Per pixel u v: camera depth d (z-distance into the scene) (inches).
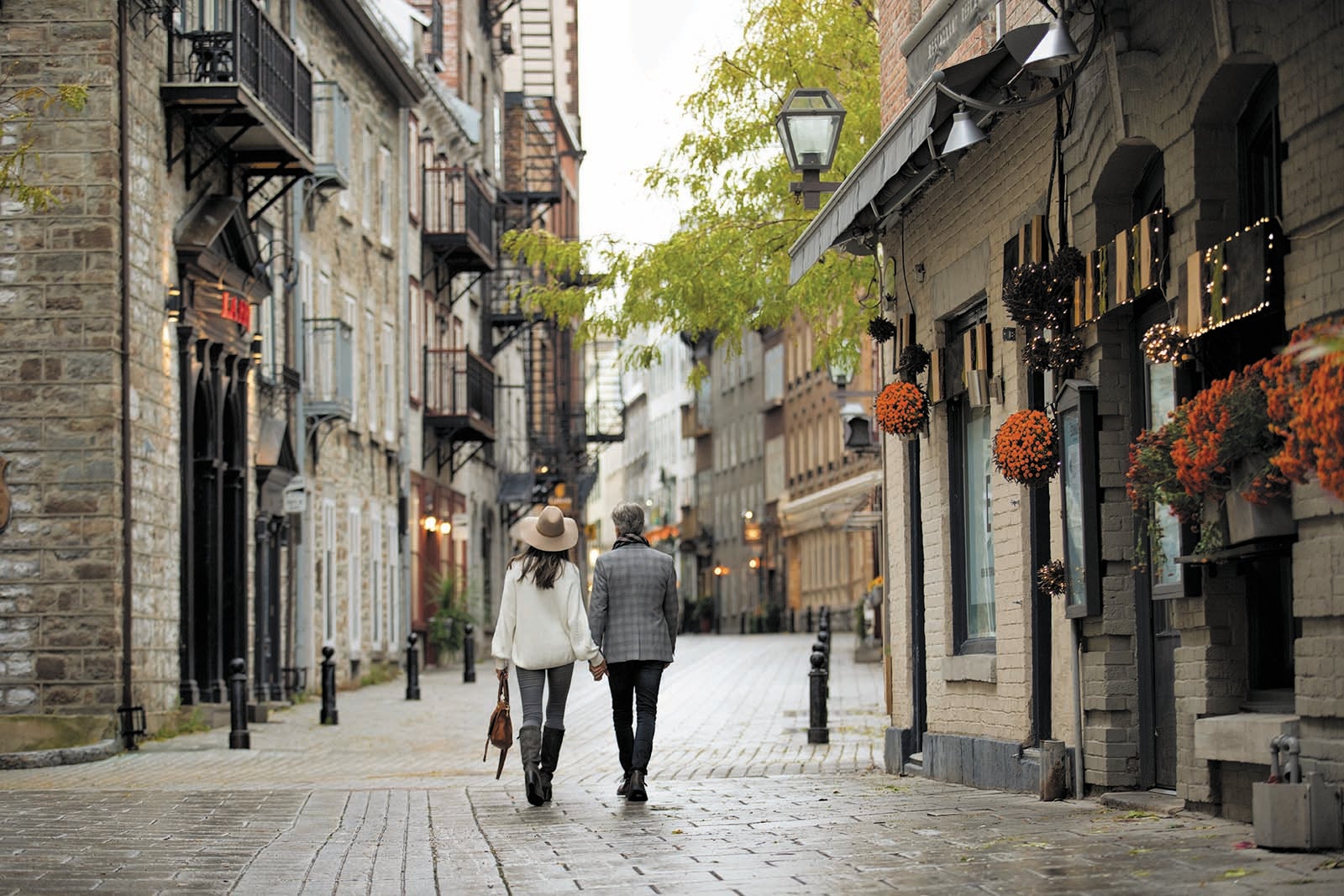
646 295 1013.2
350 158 1546.5
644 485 5438.0
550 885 342.0
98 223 892.0
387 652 1669.5
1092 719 455.8
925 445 633.0
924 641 653.3
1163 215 399.2
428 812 511.2
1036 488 492.4
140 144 940.0
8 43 896.3
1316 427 289.9
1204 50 376.5
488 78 2383.1
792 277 700.0
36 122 892.6
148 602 931.3
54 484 885.2
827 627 1341.0
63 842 449.7
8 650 880.9
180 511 994.7
